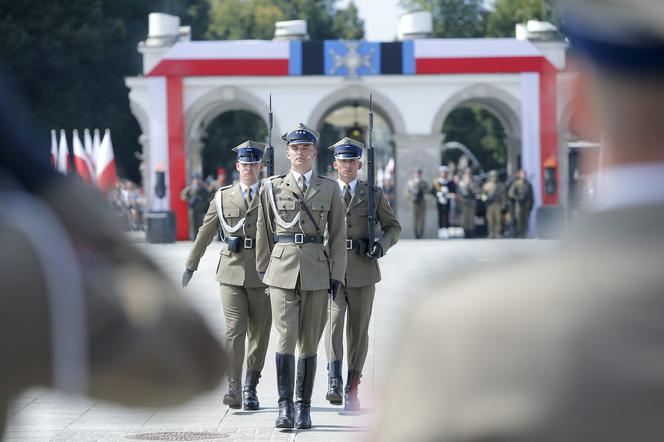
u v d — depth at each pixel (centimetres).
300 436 3189
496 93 13075
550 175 12688
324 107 13162
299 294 3338
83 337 607
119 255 637
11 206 639
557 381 482
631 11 498
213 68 13100
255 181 3669
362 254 3731
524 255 523
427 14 13488
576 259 505
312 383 3341
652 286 489
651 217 505
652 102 504
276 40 13662
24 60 15962
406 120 13188
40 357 612
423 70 13088
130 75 17350
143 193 13750
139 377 606
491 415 480
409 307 513
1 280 610
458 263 538
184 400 614
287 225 3328
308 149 3359
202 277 7875
